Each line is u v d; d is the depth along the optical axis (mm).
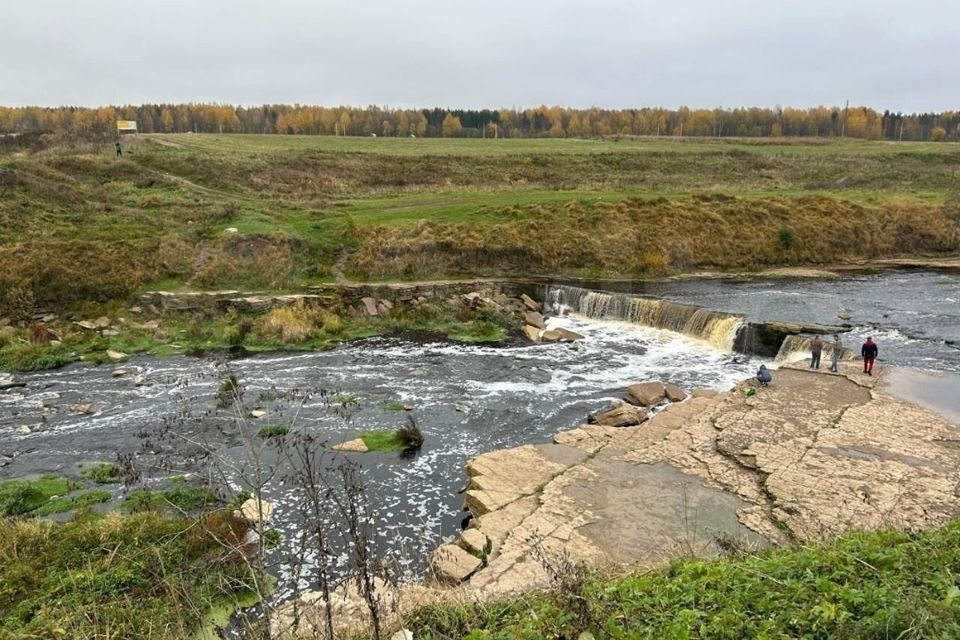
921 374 21031
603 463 15539
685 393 21953
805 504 12977
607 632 6215
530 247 39625
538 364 25812
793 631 6020
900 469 14367
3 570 11344
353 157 65562
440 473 16719
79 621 9797
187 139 75938
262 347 27750
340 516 13758
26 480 15914
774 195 49344
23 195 38750
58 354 25953
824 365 22312
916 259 43500
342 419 19984
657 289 35250
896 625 5605
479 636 6617
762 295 33312
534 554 11656
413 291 33531
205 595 10180
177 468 16469
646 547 11945
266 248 36281
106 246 33625
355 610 8289
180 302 30672
